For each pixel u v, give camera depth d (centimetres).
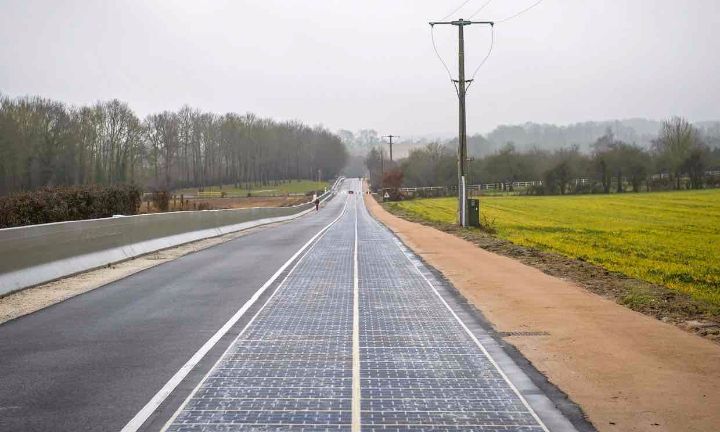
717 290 1400
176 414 557
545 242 2723
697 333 891
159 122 12150
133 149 9794
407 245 2283
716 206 5975
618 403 584
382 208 7975
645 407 573
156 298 1132
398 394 618
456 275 1459
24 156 7081
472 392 623
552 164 10000
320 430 525
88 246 1520
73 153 8150
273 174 18038
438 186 11481
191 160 13950
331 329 895
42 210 2336
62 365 705
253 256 1873
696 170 8831
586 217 4881
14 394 606
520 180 10369
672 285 1448
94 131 9012
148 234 1956
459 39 3300
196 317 970
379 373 688
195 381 652
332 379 665
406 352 773
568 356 749
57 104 7994
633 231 3497
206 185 14488
